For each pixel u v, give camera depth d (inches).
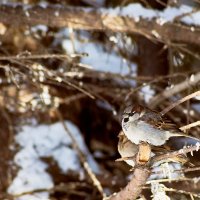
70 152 525.7
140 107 323.6
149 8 422.0
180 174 344.2
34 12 418.9
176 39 424.2
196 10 406.3
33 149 520.4
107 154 580.7
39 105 496.7
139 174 298.0
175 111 464.1
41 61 490.6
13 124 524.4
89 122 587.5
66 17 417.7
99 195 513.0
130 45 498.6
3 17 421.4
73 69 441.7
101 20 416.2
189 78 418.9
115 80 530.6
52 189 484.4
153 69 487.8
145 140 319.6
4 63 463.5
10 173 505.0
